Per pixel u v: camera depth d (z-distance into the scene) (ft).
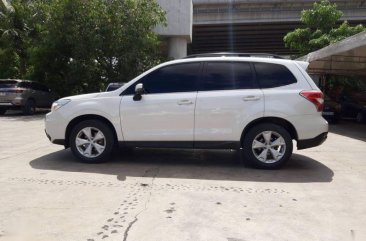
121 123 22.88
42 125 47.80
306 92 21.94
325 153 29.04
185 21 87.92
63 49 74.74
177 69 23.06
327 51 49.62
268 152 22.39
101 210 15.10
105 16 70.33
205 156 26.05
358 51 51.19
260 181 19.79
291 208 15.71
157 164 23.41
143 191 17.61
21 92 61.98
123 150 27.71
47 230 13.24
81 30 70.03
